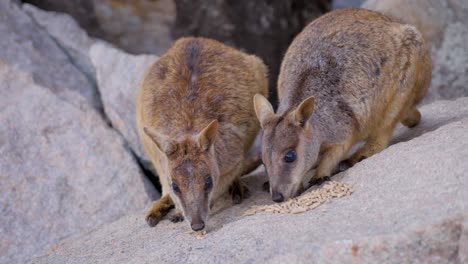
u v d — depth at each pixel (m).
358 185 10.84
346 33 12.47
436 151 10.37
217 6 20.27
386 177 10.52
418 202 9.35
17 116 16.22
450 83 16.36
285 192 11.24
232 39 20.41
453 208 8.81
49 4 21.98
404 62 12.32
